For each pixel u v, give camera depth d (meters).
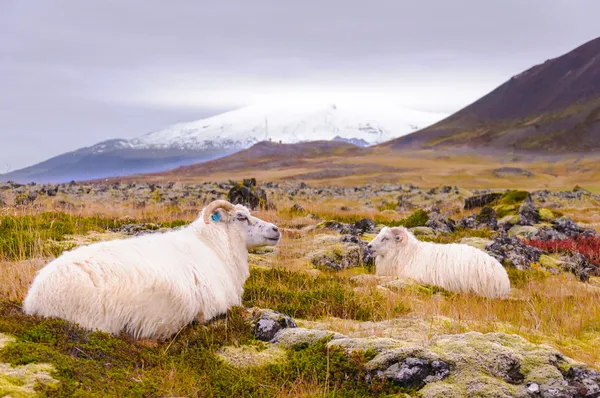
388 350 6.70
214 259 8.73
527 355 6.66
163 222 18.58
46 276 7.14
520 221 22.64
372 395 6.21
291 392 6.24
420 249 13.86
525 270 15.37
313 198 45.28
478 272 12.99
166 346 7.20
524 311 10.83
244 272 9.53
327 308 9.66
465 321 9.48
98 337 6.70
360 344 7.00
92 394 5.40
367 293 10.80
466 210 30.69
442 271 13.26
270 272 12.33
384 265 14.20
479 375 6.29
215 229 9.10
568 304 11.33
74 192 40.41
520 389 6.14
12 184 44.38
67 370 5.73
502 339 7.12
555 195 57.78
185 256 8.18
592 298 12.29
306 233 18.12
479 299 12.32
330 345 7.02
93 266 7.16
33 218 15.77
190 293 7.75
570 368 6.43
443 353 6.64
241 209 9.47
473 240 18.17
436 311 10.15
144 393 5.80
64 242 13.52
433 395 6.02
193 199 32.34
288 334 7.58
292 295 10.34
